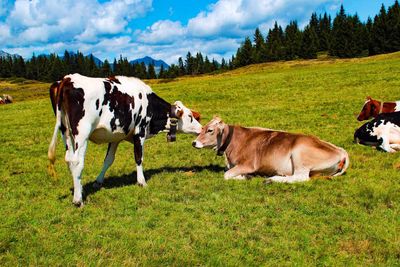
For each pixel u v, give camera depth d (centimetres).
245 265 582
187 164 1215
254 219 735
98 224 733
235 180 989
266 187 919
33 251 635
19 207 849
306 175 958
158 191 922
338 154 962
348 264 576
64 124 838
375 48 11656
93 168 1188
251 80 4366
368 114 1692
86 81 833
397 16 11888
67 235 689
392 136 1246
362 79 3425
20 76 18550
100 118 863
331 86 3231
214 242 646
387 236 648
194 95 3400
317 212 761
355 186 896
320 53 14412
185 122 1088
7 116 2869
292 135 992
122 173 1128
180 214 768
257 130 1047
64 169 1191
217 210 781
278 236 668
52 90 846
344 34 12756
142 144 985
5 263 597
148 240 656
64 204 852
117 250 628
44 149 1586
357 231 672
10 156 1464
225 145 1052
